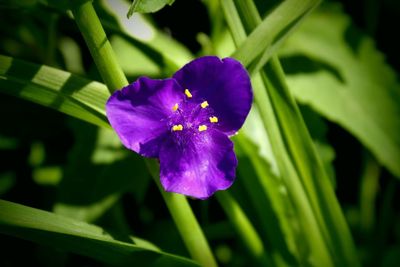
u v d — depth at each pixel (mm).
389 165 282
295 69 291
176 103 220
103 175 276
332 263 260
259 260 269
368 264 304
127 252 230
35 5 265
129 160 278
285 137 251
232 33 243
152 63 282
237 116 222
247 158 265
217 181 221
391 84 293
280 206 267
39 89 228
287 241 269
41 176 307
